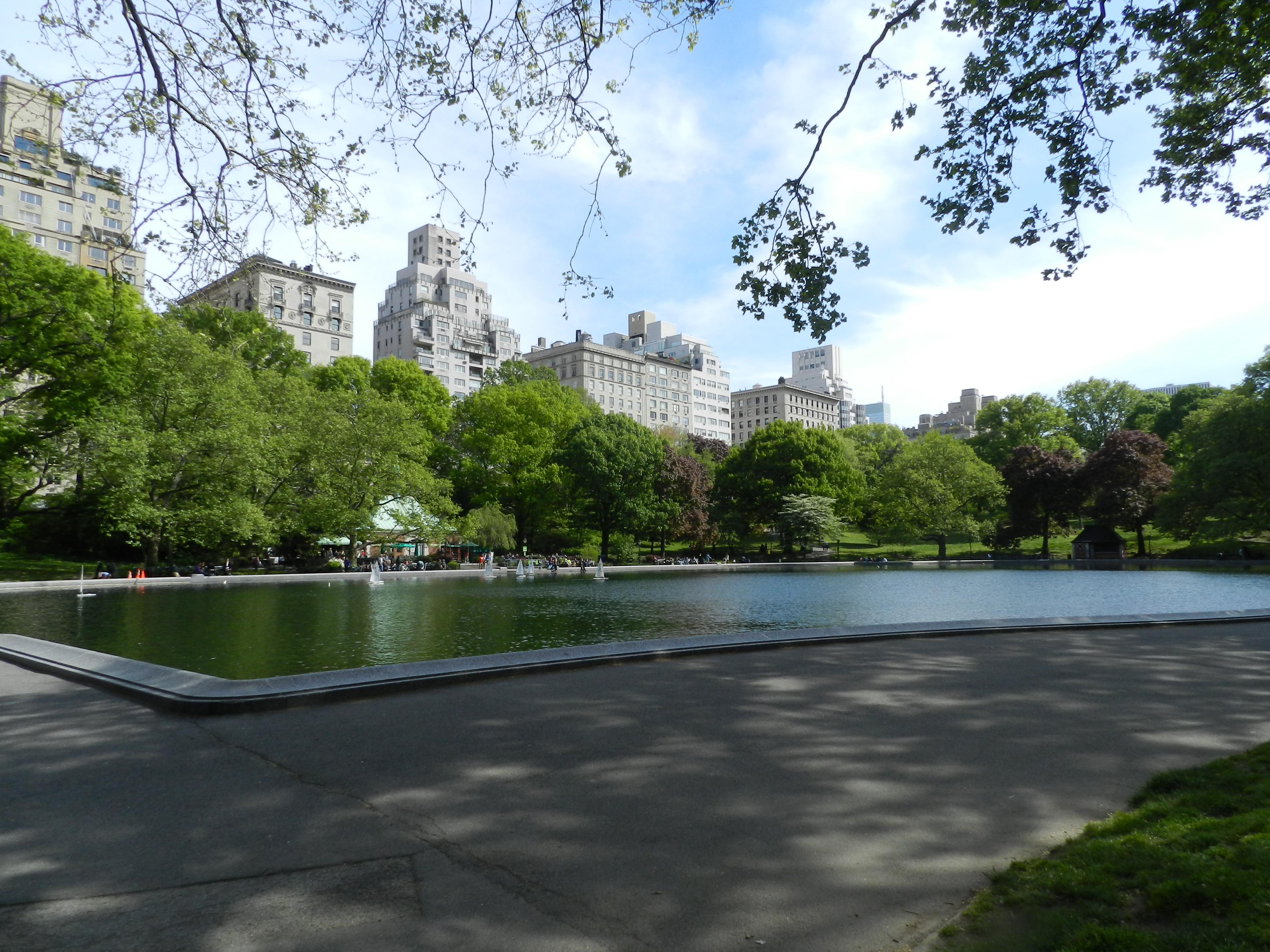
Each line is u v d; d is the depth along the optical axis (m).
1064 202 9.33
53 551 44.28
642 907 3.64
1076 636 12.82
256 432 41.28
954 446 70.25
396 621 19.53
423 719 7.39
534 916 3.56
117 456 34.66
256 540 42.47
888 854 4.21
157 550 40.66
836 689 8.62
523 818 4.79
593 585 37.78
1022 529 69.75
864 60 7.78
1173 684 8.69
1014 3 8.53
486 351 130.00
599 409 84.50
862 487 77.19
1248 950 2.77
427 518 51.44
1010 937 3.18
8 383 32.22
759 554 76.12
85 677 9.38
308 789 5.39
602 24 7.41
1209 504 52.22
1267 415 48.38
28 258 30.05
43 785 5.51
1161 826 4.21
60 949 3.29
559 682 9.17
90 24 6.78
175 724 7.29
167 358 38.47
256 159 7.55
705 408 169.00
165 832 4.61
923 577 44.97
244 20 7.14
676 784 5.39
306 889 3.85
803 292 9.28
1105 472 64.38
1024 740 6.42
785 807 4.93
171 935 3.41
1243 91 9.36
